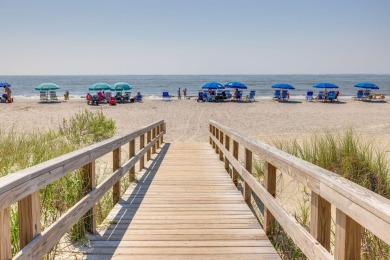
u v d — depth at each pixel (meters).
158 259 3.31
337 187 1.94
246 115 22.02
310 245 2.38
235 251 3.51
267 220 3.92
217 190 6.03
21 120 19.55
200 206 5.07
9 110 24.22
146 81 132.62
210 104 28.39
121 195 5.66
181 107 26.20
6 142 7.76
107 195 5.46
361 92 33.53
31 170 2.30
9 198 1.94
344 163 6.34
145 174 7.34
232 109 25.08
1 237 1.88
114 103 27.70
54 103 29.59
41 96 31.47
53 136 10.59
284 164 3.06
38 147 7.55
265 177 3.83
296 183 6.17
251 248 3.59
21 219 2.30
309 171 2.41
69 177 4.20
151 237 3.87
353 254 1.88
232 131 6.38
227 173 7.47
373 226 1.56
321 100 32.38
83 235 3.75
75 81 138.88
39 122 18.80
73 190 4.02
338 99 34.53
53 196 4.10
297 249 3.64
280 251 3.65
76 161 3.12
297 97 40.81
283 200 5.46
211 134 11.81
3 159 6.29
